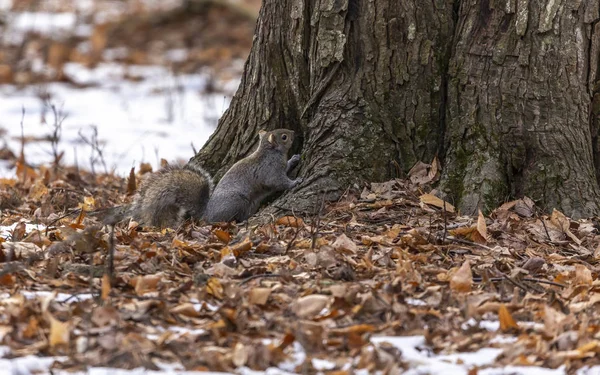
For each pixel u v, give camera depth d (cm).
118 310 828
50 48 3027
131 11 3634
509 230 1098
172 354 750
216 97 2569
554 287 932
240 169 1196
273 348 748
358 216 1130
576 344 772
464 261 995
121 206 1198
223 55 3091
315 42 1233
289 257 985
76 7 3819
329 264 956
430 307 857
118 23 3431
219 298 873
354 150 1202
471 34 1204
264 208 1229
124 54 3119
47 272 929
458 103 1209
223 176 1210
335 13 1209
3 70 2709
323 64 1220
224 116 1337
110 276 898
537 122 1184
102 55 3095
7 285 896
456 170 1196
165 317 821
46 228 1098
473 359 754
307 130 1246
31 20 3522
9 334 775
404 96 1211
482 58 1197
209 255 998
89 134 2050
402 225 1099
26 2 3778
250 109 1295
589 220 1146
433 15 1211
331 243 1032
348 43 1214
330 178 1185
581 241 1083
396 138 1211
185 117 2289
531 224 1118
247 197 1189
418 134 1212
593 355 748
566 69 1185
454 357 759
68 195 1340
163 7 3622
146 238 1077
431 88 1213
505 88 1188
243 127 1301
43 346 754
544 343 770
